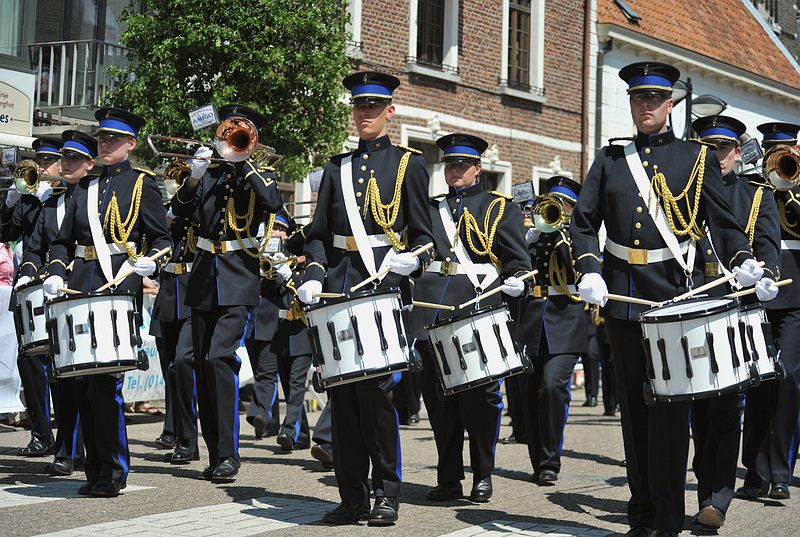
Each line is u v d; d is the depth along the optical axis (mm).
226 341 7520
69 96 15414
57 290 6750
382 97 6480
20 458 8766
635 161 5938
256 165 7738
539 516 6680
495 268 7434
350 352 5910
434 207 7555
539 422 8164
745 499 7617
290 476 8062
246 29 12281
